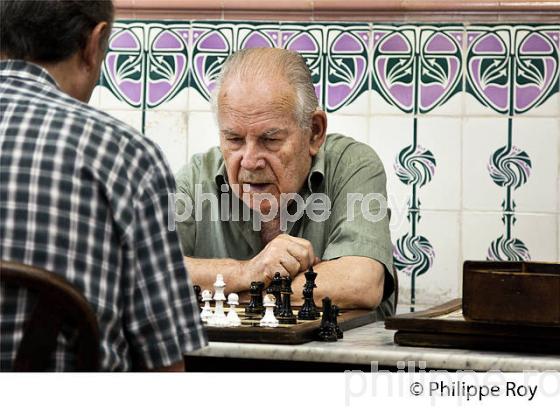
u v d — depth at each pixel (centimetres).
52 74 179
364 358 216
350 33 389
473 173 384
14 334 158
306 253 298
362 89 389
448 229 385
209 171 338
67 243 162
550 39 378
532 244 381
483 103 383
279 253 297
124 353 170
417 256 387
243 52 312
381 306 322
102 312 164
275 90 303
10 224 162
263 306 270
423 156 386
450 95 384
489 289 218
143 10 398
